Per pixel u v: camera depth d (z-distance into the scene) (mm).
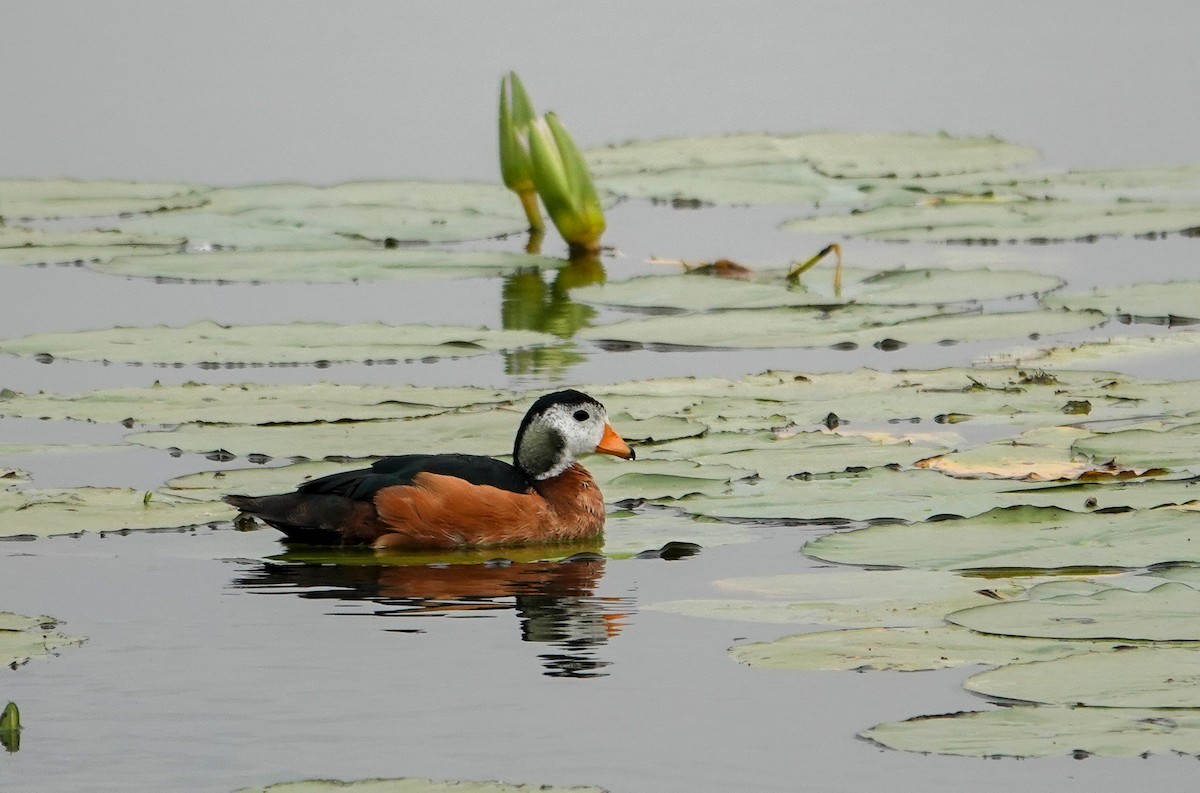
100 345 19562
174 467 15641
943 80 38125
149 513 14109
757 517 13891
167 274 24250
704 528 13891
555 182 26203
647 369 19281
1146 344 19453
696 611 11797
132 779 9227
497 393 17547
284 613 12000
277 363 18938
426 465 14125
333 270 24328
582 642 11305
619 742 9656
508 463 14945
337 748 9602
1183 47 40562
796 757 9453
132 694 10438
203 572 13016
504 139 28000
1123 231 25797
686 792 9008
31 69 37438
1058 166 32125
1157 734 9000
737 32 42375
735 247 26734
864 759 9414
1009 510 13219
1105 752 8805
